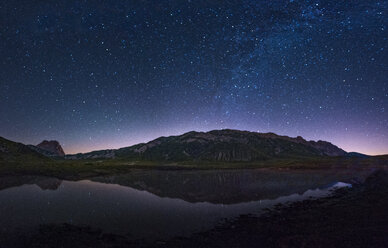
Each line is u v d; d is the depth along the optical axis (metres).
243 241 21.19
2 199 41.22
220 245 20.53
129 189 56.81
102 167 115.00
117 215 31.69
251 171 127.81
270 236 22.06
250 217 30.03
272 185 63.38
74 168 98.56
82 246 20.59
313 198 41.69
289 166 138.00
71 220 28.84
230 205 38.16
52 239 22.20
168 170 141.00
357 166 111.56
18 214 31.00
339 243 19.30
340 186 54.41
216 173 118.75
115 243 21.50
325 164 129.62
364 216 26.95
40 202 39.09
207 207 36.84
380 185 49.34
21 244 20.83
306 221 26.45
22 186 56.91
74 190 53.00
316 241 19.98
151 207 36.91
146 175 104.31
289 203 38.31
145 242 21.75
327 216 28.03
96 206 37.00
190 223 27.94
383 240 19.45
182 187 62.50
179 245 20.89
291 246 19.30
